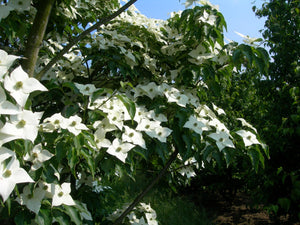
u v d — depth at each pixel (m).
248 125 1.68
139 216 2.04
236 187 3.97
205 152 1.54
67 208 1.21
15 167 0.87
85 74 2.15
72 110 1.41
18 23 1.50
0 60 0.85
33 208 1.11
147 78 1.90
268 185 2.48
